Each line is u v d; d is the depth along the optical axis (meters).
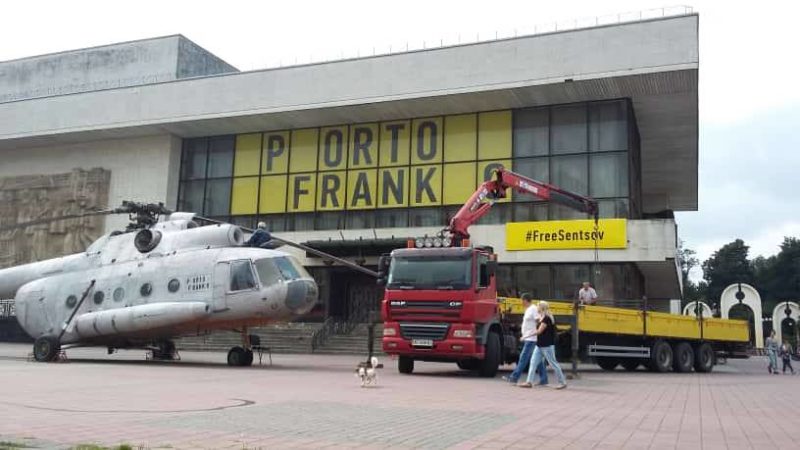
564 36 31.55
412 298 16.64
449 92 33.16
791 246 111.06
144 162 41.19
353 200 37.03
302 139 38.81
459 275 16.39
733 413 10.40
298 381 13.95
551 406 10.40
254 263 18.69
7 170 45.31
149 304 19.22
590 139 33.03
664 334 22.45
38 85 49.78
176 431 6.99
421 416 8.63
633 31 30.42
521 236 32.47
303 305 19.12
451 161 35.38
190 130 39.97
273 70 37.00
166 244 20.22
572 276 32.06
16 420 7.64
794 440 7.64
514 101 33.75
